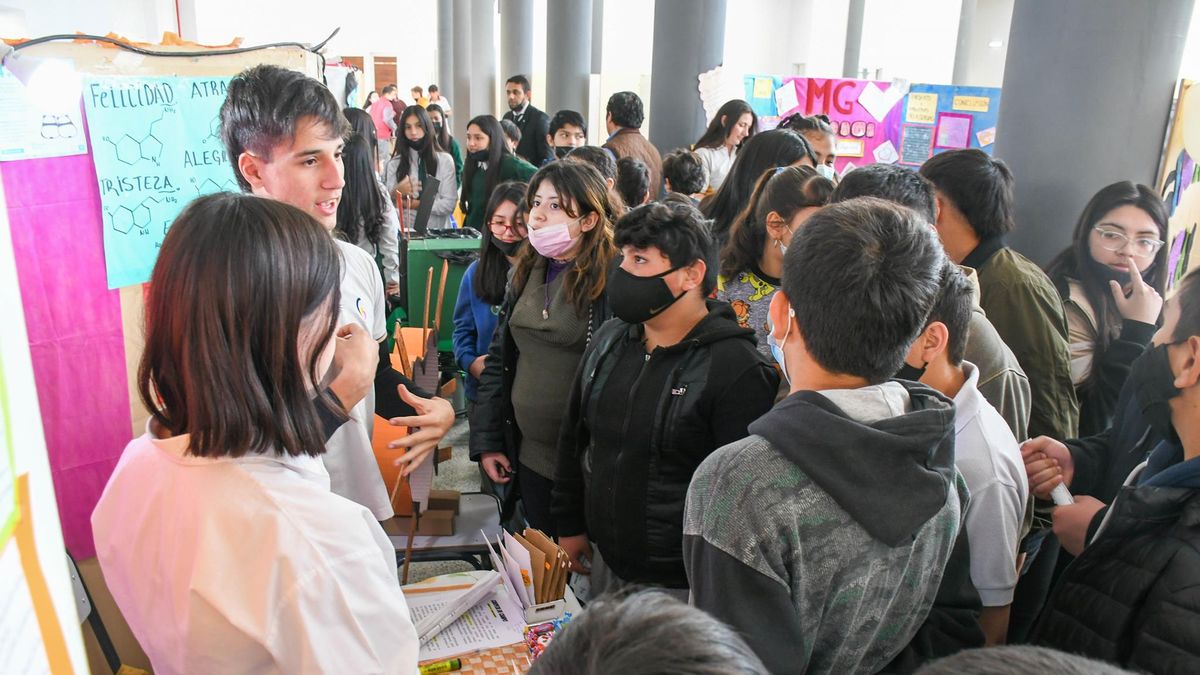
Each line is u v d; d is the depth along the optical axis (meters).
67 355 1.65
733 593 0.87
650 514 1.58
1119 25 2.19
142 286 1.74
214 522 0.80
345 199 3.40
